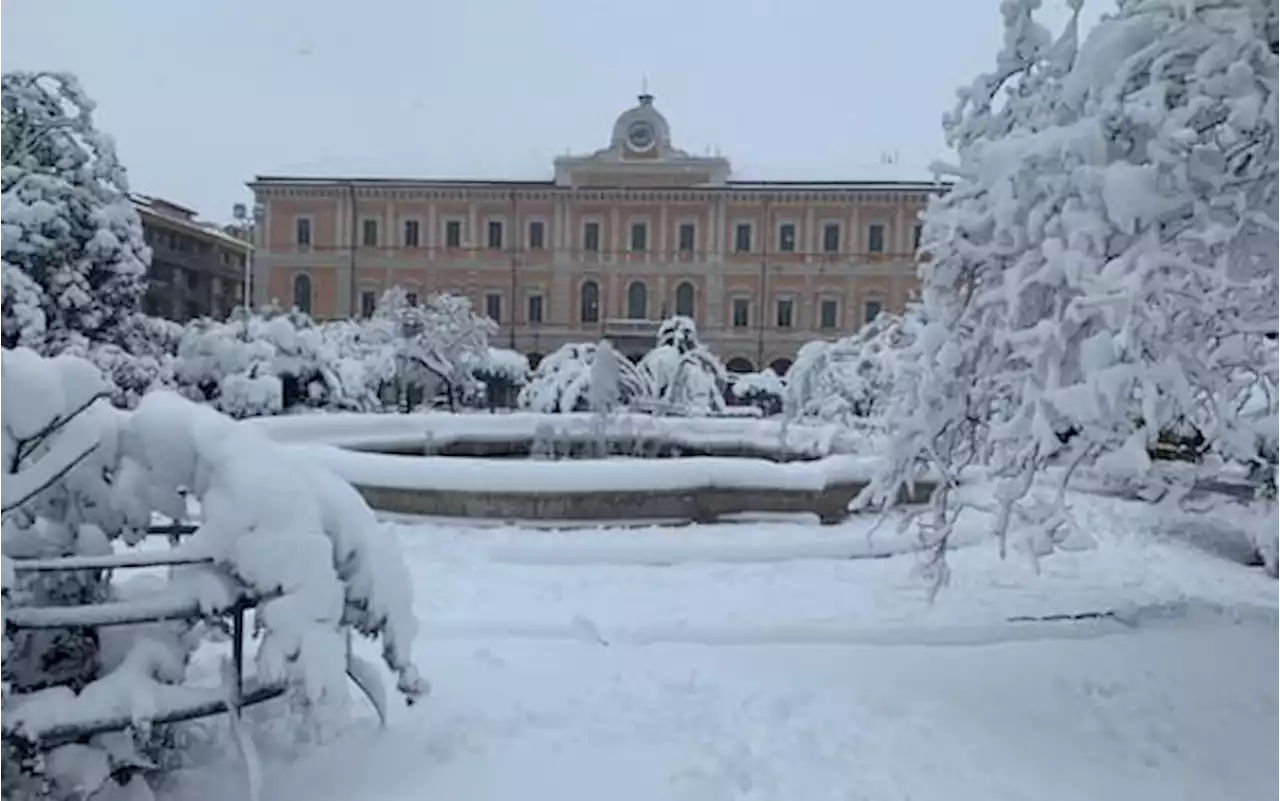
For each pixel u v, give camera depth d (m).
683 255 43.84
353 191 44.47
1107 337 3.75
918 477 5.67
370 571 3.25
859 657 4.87
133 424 3.13
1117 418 3.75
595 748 3.54
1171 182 3.78
